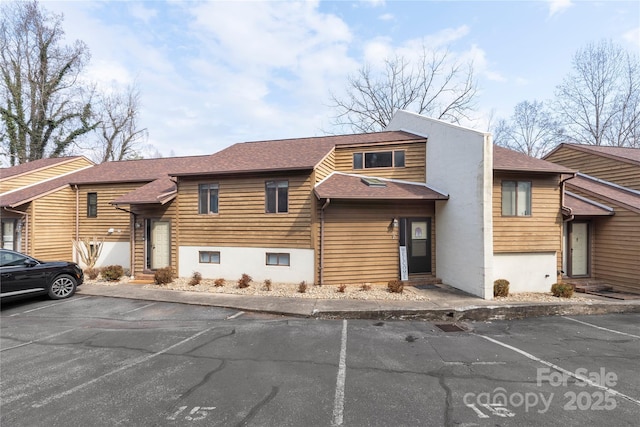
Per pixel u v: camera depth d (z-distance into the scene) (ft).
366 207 35.86
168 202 40.55
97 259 49.60
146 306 28.07
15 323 23.44
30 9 81.66
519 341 19.92
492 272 29.60
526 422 11.19
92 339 19.88
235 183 37.73
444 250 35.91
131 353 17.57
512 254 33.27
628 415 11.72
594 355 17.60
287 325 22.90
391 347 18.58
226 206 38.01
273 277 36.01
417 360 16.67
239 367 15.71
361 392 13.23
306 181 35.19
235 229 37.60
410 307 26.14
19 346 18.76
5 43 80.12
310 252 34.86
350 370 15.39
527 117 97.91
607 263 36.58
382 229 36.17
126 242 48.83
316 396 12.89
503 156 35.27
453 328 22.80
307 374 14.94
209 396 12.90
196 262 38.93
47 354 17.49
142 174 50.83
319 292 31.78
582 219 38.14
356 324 23.38
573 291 31.53
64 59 86.99
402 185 38.14
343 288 31.78
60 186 49.90
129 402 12.46
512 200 33.19
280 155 40.14
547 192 34.17
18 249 46.32
